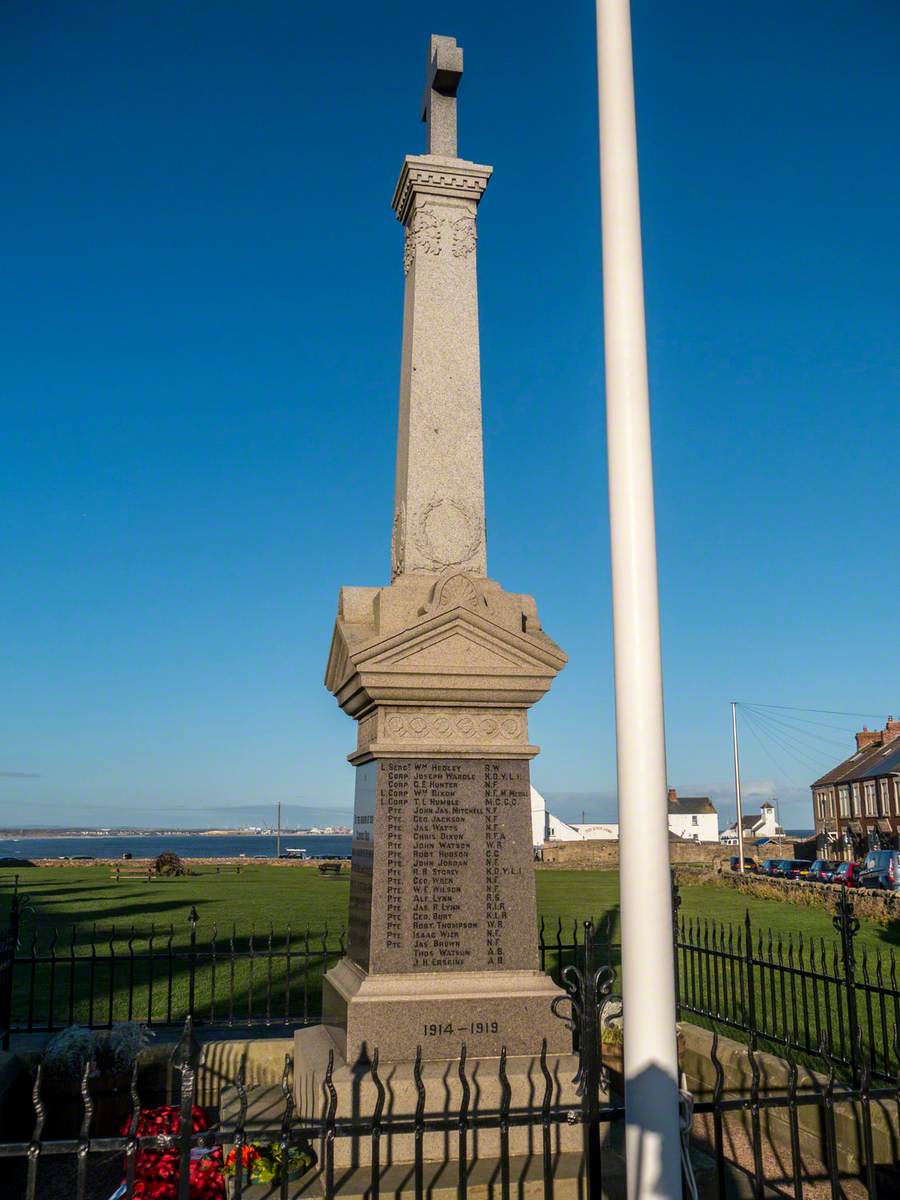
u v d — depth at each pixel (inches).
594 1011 155.9
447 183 322.3
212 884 1344.7
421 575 289.9
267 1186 208.1
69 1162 281.9
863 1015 413.4
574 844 2062.0
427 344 309.0
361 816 278.8
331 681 310.5
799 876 1740.9
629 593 156.3
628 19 175.0
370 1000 239.9
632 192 168.6
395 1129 152.8
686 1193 172.1
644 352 164.6
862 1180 246.5
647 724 152.0
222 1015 411.5
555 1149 228.4
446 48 334.0
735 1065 300.0
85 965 564.7
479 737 267.3
